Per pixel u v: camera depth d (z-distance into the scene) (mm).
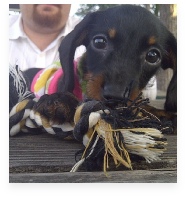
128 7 215
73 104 205
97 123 190
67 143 215
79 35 218
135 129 191
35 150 219
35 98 218
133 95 204
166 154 222
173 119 224
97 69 210
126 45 208
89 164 209
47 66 224
